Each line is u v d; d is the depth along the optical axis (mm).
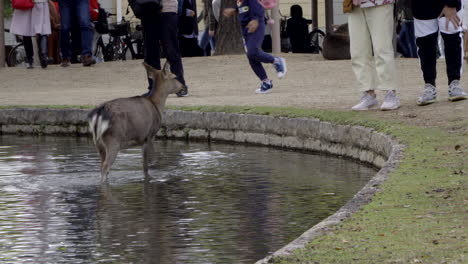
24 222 10352
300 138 16500
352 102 18312
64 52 28688
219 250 8836
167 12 20438
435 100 16312
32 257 8727
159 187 12531
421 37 16047
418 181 9836
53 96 22859
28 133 20375
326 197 11609
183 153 16219
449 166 10688
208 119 18266
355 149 14984
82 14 28172
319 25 41531
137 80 26297
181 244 9117
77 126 19859
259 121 17359
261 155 15883
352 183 12641
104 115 13070
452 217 8156
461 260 6785
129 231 9781
